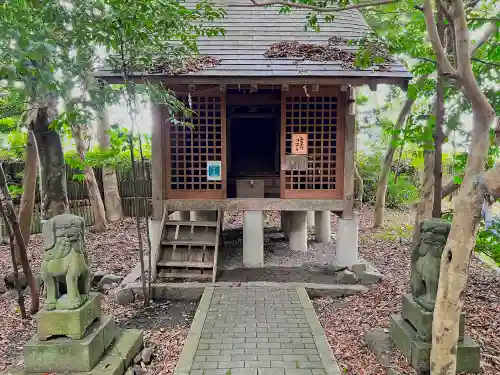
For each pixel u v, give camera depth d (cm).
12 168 959
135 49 489
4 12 328
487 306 545
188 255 664
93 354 371
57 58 364
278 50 676
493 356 397
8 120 654
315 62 640
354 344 443
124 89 474
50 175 556
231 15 795
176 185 738
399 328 401
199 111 686
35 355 362
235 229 1077
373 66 611
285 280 650
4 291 616
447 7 448
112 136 691
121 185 1217
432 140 550
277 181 831
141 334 445
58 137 560
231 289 591
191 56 619
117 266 754
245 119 843
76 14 397
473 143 288
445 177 1116
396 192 1323
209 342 430
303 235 823
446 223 371
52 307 370
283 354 404
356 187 1457
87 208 1116
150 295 592
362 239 983
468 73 288
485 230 590
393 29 572
